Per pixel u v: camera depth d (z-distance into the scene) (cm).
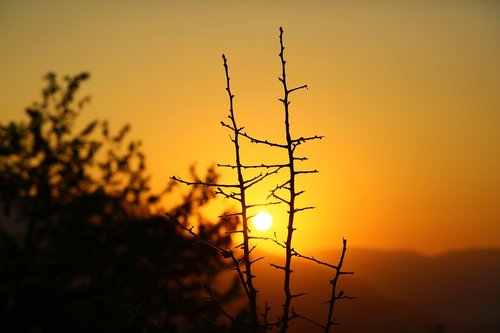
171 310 1123
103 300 328
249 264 327
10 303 1377
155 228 1379
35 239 1503
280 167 333
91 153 1700
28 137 1686
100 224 1494
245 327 310
